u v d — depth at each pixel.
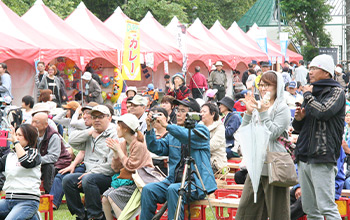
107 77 22.19
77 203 7.76
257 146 5.73
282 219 5.93
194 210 6.70
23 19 19.95
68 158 8.88
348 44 46.81
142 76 26.94
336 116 5.74
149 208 6.67
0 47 17.16
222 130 8.16
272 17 47.56
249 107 5.82
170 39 25.83
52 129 8.69
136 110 8.93
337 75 27.08
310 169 5.81
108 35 22.56
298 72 27.88
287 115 5.83
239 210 6.11
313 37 45.88
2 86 16.64
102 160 7.79
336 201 7.12
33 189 6.40
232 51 29.64
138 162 7.04
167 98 9.99
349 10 47.31
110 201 7.11
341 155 7.04
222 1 57.47
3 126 10.33
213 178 6.64
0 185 8.97
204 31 30.03
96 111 7.76
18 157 6.25
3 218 6.40
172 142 6.76
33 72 19.88
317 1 44.69
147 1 44.00
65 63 21.44
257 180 5.73
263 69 22.72
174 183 6.68
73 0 44.59
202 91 24.53
